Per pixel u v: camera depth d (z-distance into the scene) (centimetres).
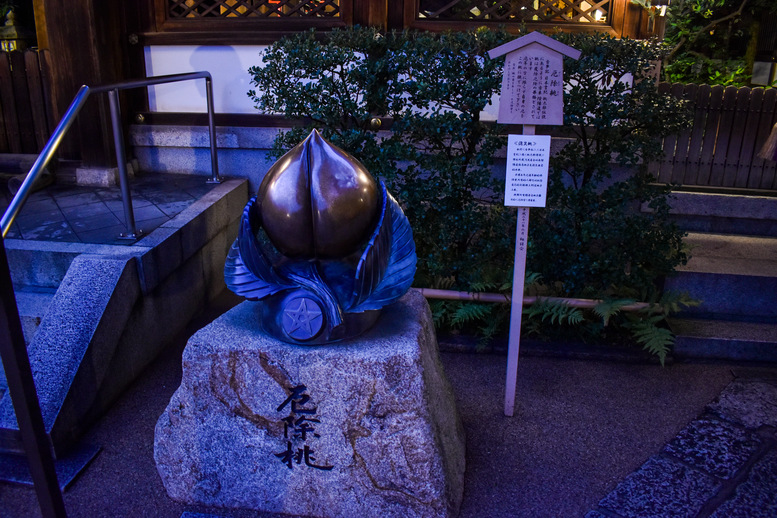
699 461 314
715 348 416
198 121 586
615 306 404
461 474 292
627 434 338
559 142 518
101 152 568
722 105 538
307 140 237
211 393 272
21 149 621
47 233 426
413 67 406
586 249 436
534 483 299
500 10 564
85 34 543
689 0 766
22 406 202
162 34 566
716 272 439
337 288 257
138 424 343
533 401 370
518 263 332
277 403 267
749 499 286
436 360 301
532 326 432
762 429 341
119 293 361
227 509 284
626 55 399
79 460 311
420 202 429
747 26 824
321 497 275
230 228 544
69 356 328
